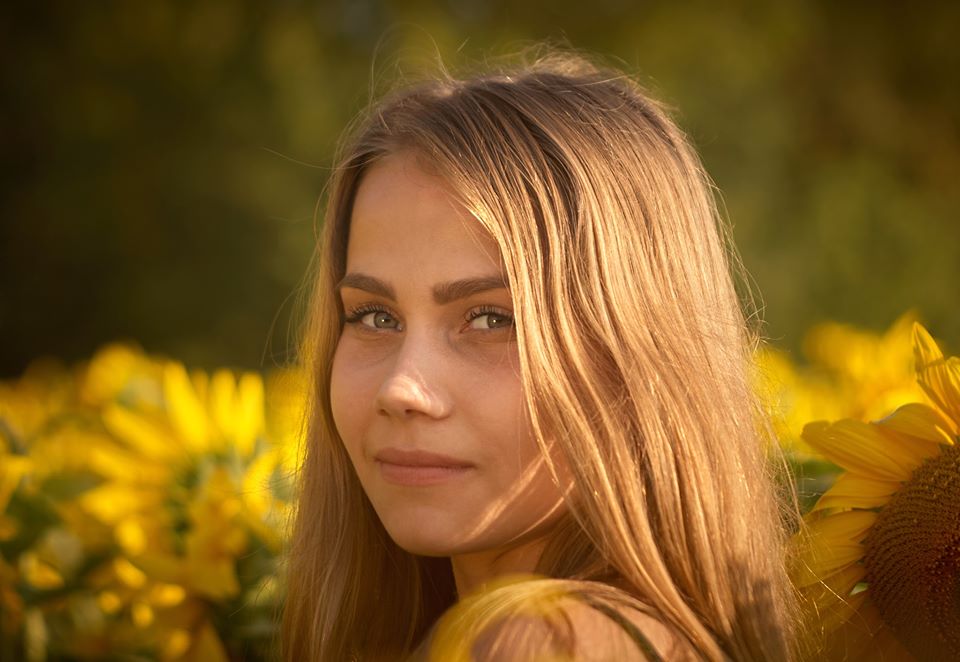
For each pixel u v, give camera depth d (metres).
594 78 2.25
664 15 16.03
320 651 2.37
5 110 15.80
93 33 16.00
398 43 15.34
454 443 1.92
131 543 2.76
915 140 15.54
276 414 3.45
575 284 1.96
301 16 16.08
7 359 15.77
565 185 2.01
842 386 3.61
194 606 2.66
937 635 2.04
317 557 2.41
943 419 2.06
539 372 1.90
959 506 2.00
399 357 1.96
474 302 1.96
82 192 15.59
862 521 2.11
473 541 1.94
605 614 1.71
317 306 2.37
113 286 15.48
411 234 2.00
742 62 15.09
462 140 2.02
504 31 14.66
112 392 4.45
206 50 15.84
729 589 1.93
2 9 15.93
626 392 1.94
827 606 2.12
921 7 16.05
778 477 2.30
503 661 1.66
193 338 15.05
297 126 15.12
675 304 2.04
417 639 2.44
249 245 15.12
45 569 2.87
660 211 2.08
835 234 12.78
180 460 2.92
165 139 15.71
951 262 12.52
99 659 2.87
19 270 15.80
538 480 1.95
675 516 1.91
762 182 14.01
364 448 2.06
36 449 3.55
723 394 2.04
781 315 12.42
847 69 15.84
